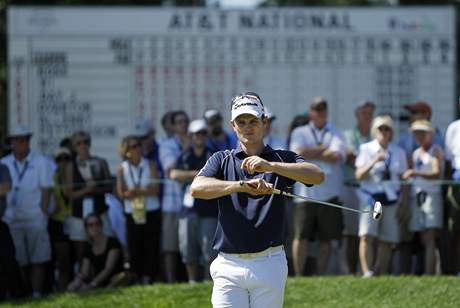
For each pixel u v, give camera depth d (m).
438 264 38.00
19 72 55.75
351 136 40.97
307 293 33.88
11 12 55.66
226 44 55.81
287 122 55.81
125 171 39.25
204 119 40.41
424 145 38.00
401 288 33.56
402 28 56.09
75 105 55.78
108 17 56.03
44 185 39.50
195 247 38.38
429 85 56.19
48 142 55.75
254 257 21.91
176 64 55.91
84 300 34.72
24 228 39.22
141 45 55.91
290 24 55.91
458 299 32.28
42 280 39.44
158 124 55.94
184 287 35.31
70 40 55.91
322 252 37.91
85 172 39.88
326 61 55.94
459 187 36.94
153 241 39.31
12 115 55.69
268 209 22.03
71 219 39.44
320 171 21.88
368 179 37.22
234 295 22.00
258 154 22.55
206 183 21.77
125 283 38.06
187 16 55.91
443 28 56.12
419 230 37.59
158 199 39.50
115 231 40.06
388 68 56.06
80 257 39.12
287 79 55.91
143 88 55.91
